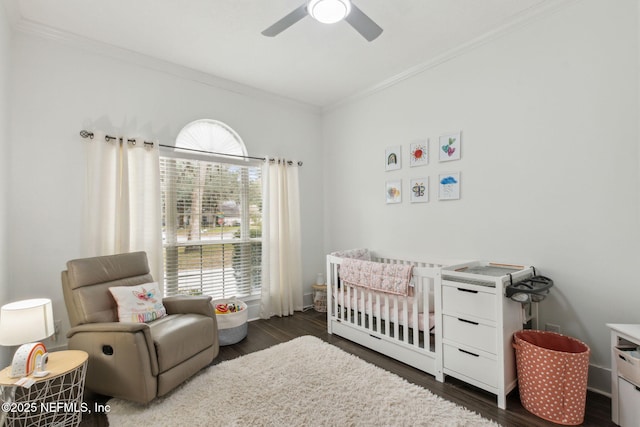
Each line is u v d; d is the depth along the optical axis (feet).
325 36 8.48
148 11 7.42
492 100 8.38
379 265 8.48
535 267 7.57
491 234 8.43
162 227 9.90
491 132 8.41
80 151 8.48
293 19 5.87
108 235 8.58
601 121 6.64
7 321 5.61
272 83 11.48
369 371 7.43
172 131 10.11
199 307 7.87
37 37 7.97
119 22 7.84
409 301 8.58
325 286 12.76
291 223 12.69
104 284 7.35
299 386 6.76
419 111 10.22
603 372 6.54
